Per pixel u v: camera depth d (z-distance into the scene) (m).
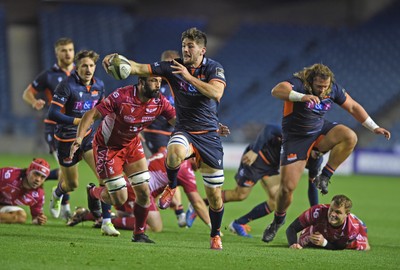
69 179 36.41
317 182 32.53
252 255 27.08
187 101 27.36
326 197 60.66
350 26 123.50
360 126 101.19
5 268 21.88
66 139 35.06
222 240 33.91
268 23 127.75
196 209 35.69
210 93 26.20
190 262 24.41
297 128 31.91
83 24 121.25
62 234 31.62
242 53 121.44
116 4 126.38
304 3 127.31
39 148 101.75
